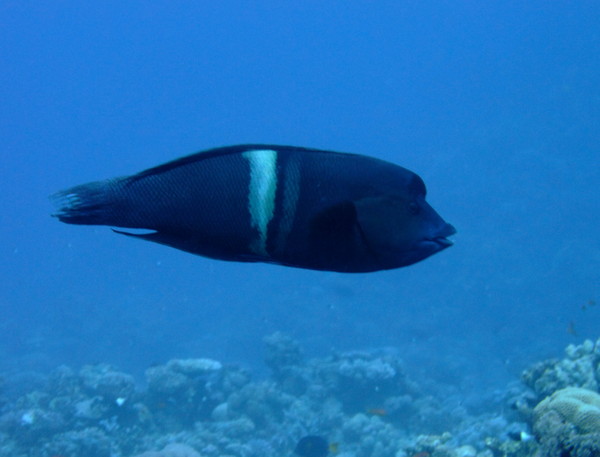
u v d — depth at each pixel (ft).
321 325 93.97
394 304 104.58
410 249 3.99
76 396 42.06
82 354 90.43
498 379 69.00
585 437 11.99
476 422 40.34
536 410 15.83
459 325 94.22
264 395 42.09
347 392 44.52
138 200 3.85
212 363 41.93
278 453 37.73
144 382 69.72
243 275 149.18
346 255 4.01
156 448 36.37
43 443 35.63
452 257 116.06
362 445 38.19
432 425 41.50
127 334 101.09
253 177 3.98
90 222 3.77
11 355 91.40
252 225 4.00
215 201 3.95
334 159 4.05
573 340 79.20
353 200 3.97
